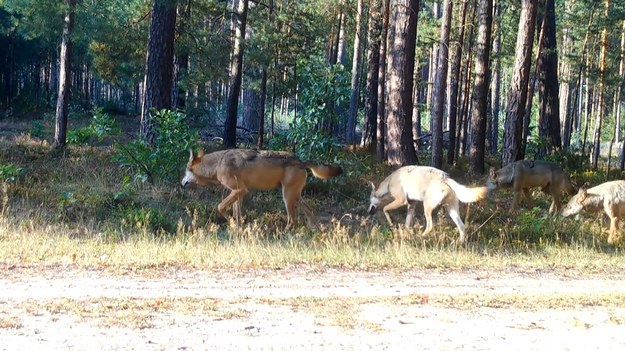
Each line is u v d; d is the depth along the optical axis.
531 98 25.80
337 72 18.08
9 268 8.95
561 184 17.22
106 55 26.72
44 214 13.09
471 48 29.62
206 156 13.74
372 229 12.78
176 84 25.42
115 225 12.80
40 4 18.30
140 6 24.42
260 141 23.92
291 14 27.38
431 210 13.12
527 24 20.06
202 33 24.06
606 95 46.47
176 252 10.31
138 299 7.64
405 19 19.72
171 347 5.95
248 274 9.34
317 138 17.83
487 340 6.59
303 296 8.16
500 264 11.01
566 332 6.98
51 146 19.58
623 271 10.88
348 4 32.41
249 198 15.74
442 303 8.09
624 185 14.34
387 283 9.23
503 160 20.61
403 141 19.95
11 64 40.25
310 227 13.51
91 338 6.11
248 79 30.61
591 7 30.58
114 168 17.19
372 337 6.51
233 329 6.59
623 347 6.50
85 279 8.55
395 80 19.95
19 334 6.13
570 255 11.99
